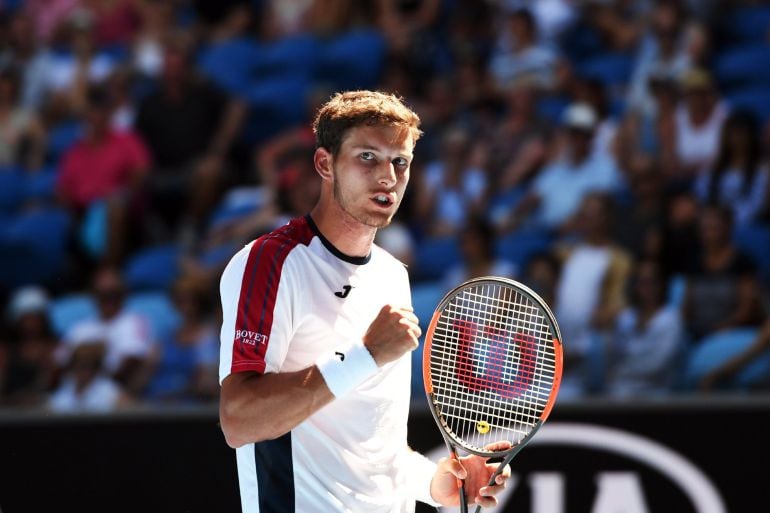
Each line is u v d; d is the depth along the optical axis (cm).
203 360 2797
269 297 1079
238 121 3650
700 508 1953
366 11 4062
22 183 3762
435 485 1212
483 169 3272
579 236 2888
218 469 2005
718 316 2608
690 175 3083
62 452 2025
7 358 2892
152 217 3456
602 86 3372
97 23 4266
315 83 3903
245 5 4278
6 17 4362
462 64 3634
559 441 1986
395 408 1147
